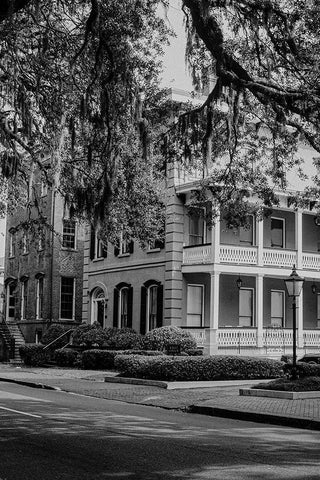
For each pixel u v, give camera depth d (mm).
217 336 27688
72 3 14289
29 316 40812
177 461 8523
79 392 19422
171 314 28828
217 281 27781
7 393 18812
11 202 20422
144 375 22406
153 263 30469
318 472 7977
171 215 29188
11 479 7297
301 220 30578
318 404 15305
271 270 29391
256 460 8711
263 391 17312
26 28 14547
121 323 33062
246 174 17859
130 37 14008
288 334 29719
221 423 13172
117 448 9406
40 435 10508
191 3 10453
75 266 39656
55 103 15523
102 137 15664
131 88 13211
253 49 13555
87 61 15000
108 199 13406
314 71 12477
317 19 12477
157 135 17453
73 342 32125
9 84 14242
